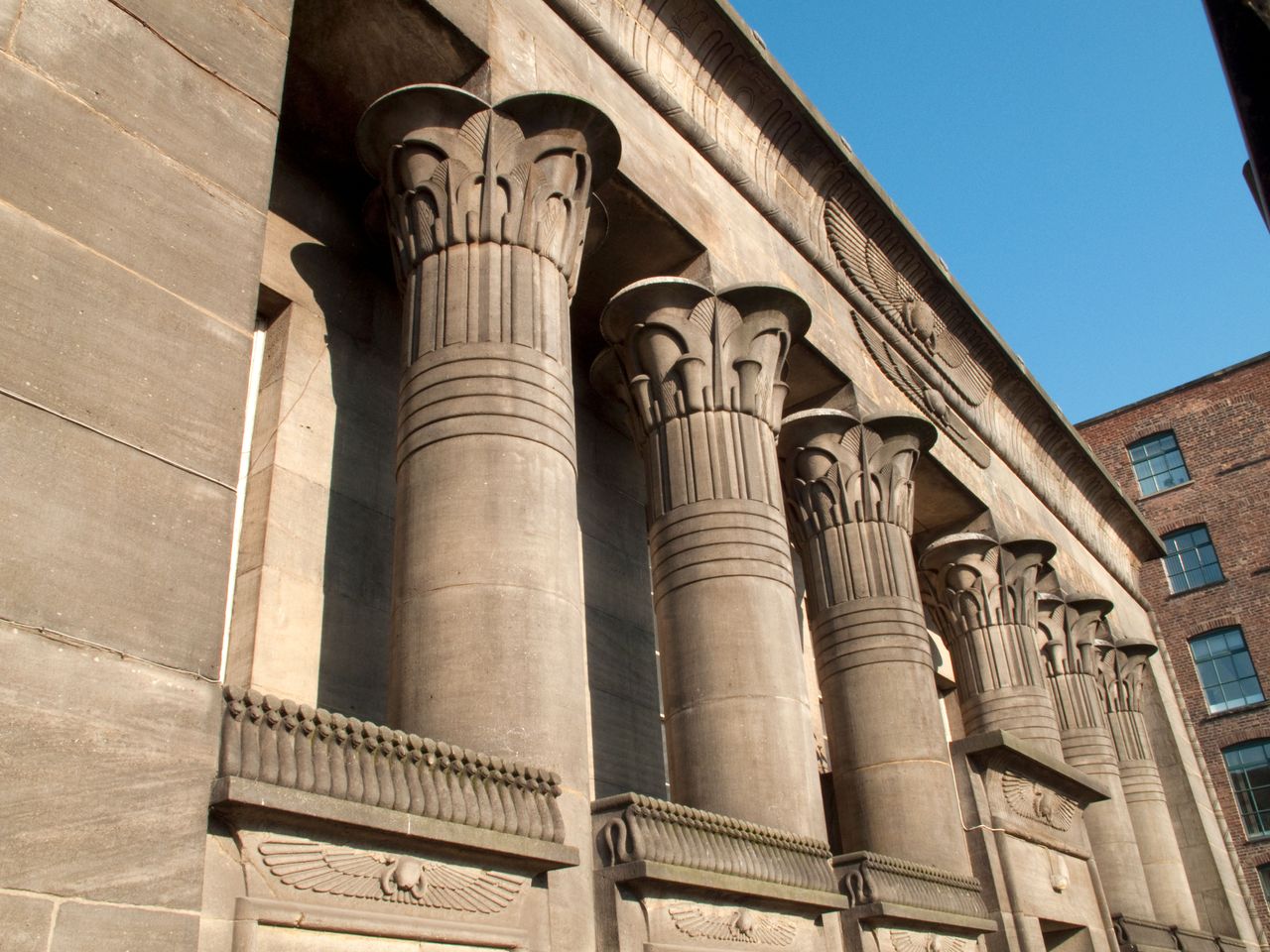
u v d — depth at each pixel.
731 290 11.02
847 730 12.03
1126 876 17.34
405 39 9.21
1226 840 26.05
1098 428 36.34
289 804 5.05
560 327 8.58
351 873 5.34
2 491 4.59
